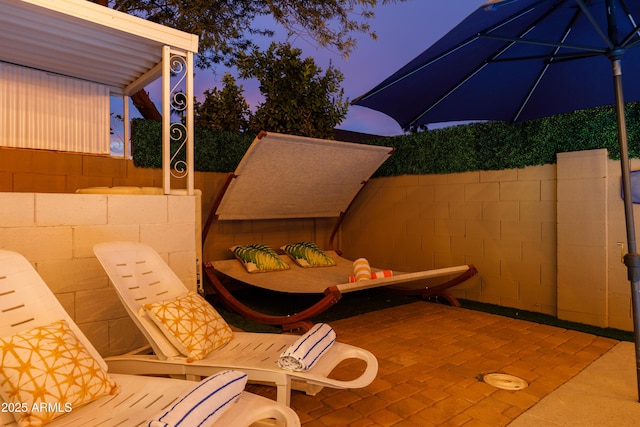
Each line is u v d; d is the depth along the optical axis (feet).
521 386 10.30
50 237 10.23
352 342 13.75
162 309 9.04
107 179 16.67
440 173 20.52
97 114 15.92
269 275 18.16
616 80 9.50
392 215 22.67
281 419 6.51
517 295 17.99
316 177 19.16
